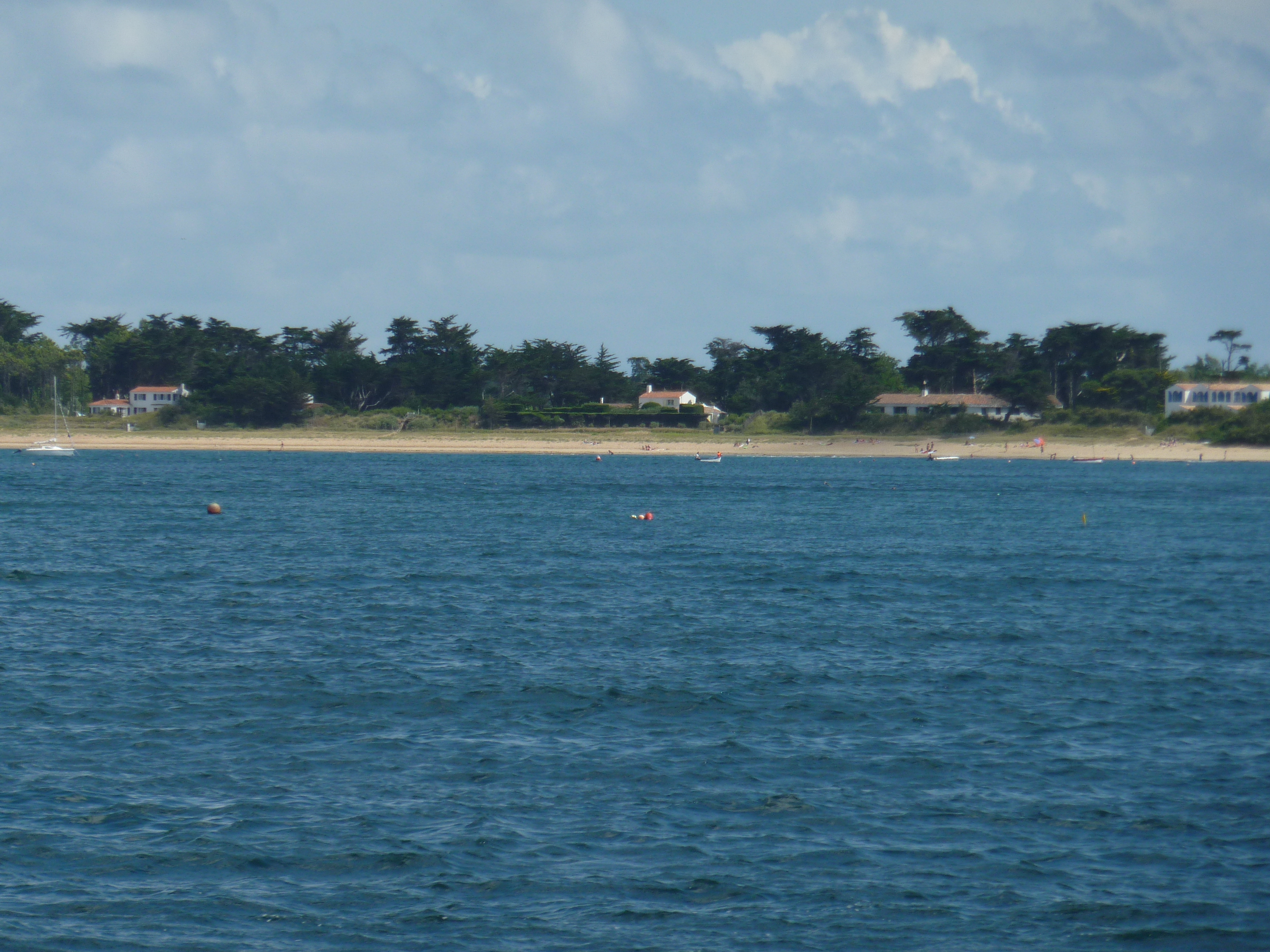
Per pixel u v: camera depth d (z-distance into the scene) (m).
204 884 74.19
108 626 152.88
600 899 72.81
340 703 114.69
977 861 78.50
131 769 94.38
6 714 109.12
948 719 111.25
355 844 80.06
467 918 70.31
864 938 68.56
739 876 76.06
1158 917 71.19
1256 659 139.38
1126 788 91.94
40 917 69.75
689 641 147.88
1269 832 83.44
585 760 97.81
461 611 168.25
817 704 116.38
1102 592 193.12
